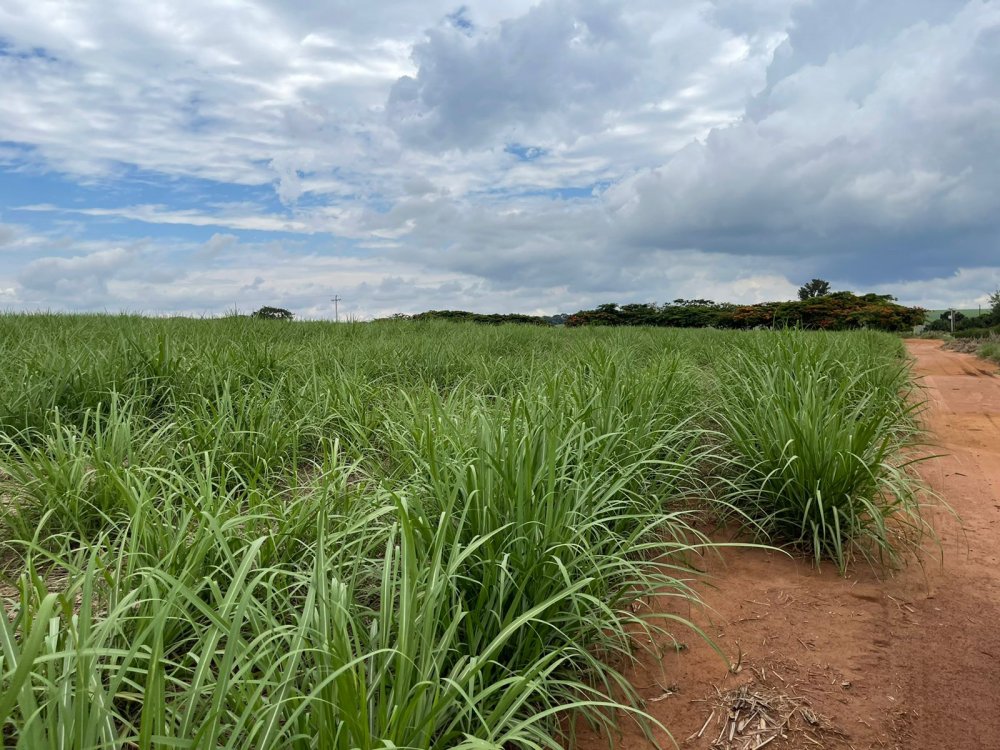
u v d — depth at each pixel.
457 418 3.82
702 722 2.46
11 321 9.51
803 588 3.47
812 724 2.45
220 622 1.71
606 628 2.79
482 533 2.62
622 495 3.74
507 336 11.22
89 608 1.65
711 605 3.29
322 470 3.48
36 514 3.42
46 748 1.50
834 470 3.78
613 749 2.31
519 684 1.88
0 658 1.64
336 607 1.82
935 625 3.13
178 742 1.51
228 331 9.24
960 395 10.46
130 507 2.76
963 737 2.39
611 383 4.65
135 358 5.52
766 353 6.51
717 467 4.63
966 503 4.86
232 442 4.19
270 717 1.65
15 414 4.46
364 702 1.62
